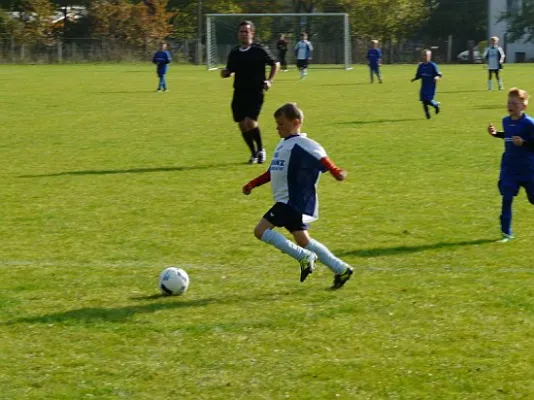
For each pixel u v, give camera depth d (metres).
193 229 11.77
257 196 14.15
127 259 10.23
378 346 7.32
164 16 80.75
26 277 9.48
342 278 8.80
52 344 7.41
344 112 28.83
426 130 23.25
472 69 63.81
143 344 7.40
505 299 8.53
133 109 30.38
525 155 10.78
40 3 79.56
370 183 15.21
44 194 14.48
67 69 63.59
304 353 7.18
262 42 66.56
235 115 17.61
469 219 12.23
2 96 36.38
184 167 17.27
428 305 8.38
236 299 8.62
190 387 6.52
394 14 81.12
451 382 6.57
